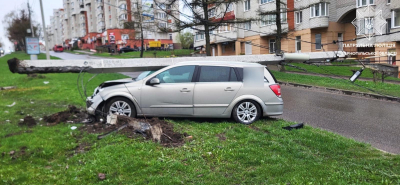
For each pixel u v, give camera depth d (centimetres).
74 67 785
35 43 2139
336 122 830
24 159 491
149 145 526
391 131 733
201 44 4331
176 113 715
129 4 4919
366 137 681
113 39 6119
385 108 1045
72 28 9962
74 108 811
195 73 728
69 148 535
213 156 491
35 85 1548
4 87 1450
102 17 7531
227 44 3966
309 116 909
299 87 1666
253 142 566
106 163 459
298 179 404
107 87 736
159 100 712
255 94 721
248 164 462
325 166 452
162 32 2223
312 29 2947
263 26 3291
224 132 633
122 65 824
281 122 732
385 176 420
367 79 1881
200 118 762
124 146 524
